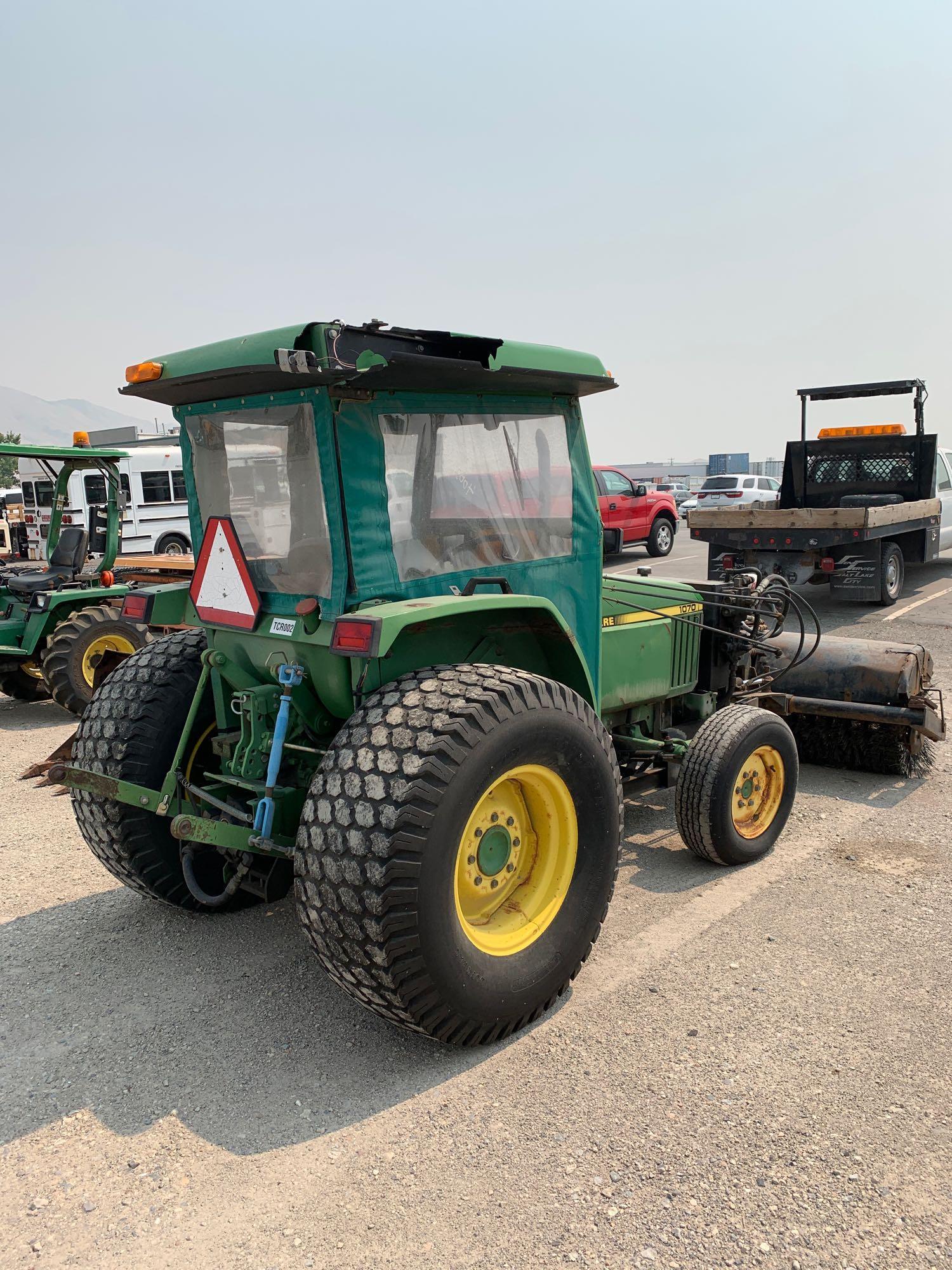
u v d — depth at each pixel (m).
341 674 3.06
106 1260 2.19
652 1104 2.68
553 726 2.95
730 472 47.28
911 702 5.30
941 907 3.88
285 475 3.03
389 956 2.60
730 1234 2.20
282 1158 2.51
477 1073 2.85
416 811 2.57
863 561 11.16
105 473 7.89
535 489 3.58
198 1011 3.24
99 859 3.79
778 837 4.60
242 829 3.04
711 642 5.14
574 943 3.14
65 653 7.27
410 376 2.87
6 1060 2.98
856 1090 2.71
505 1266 2.13
